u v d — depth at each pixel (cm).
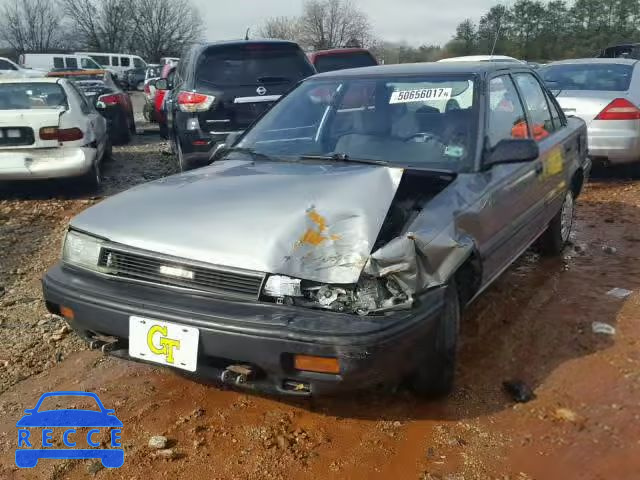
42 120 730
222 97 719
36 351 372
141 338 274
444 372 302
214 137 724
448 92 386
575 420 299
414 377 307
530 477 261
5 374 346
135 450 281
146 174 941
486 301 444
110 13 6078
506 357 363
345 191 294
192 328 261
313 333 247
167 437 290
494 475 262
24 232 620
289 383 263
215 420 304
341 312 256
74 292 290
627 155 791
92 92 1268
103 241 293
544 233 526
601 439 286
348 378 252
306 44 4828
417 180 336
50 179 774
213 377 270
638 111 783
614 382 333
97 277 294
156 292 278
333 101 415
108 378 344
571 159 516
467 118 370
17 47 6003
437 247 283
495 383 335
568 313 422
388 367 257
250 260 262
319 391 260
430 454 276
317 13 4762
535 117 463
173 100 825
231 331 255
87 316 288
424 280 276
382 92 404
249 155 395
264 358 254
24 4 5934
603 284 476
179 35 6431
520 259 539
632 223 647
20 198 773
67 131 744
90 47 6175
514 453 277
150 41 6281
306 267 261
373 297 260
